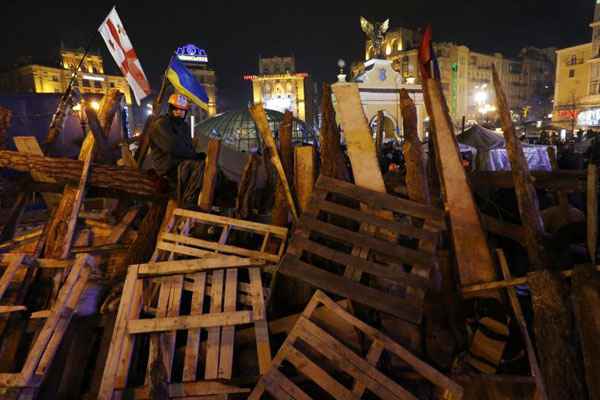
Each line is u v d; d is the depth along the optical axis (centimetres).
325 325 293
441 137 377
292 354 266
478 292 329
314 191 364
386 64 3538
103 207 586
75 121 923
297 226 346
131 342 273
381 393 250
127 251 441
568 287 284
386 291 329
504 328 295
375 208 353
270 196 506
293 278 343
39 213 600
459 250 345
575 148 1569
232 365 270
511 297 305
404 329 307
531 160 1138
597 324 254
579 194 550
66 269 357
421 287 308
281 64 7225
